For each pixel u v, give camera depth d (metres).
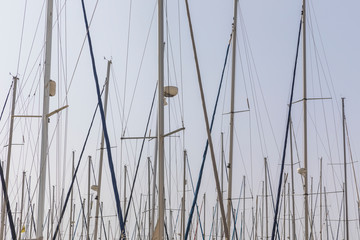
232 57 21.52
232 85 21.30
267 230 38.03
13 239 14.51
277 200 22.38
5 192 15.60
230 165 20.59
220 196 14.56
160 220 13.79
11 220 14.73
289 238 35.28
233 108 21.16
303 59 24.86
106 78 25.67
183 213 29.92
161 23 14.75
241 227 38.66
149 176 26.97
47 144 14.69
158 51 14.62
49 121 15.09
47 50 15.12
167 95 16.36
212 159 14.84
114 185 15.52
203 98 15.42
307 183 23.55
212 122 20.78
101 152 25.95
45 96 14.88
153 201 20.02
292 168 32.91
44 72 15.00
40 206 14.12
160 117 14.25
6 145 23.28
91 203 34.94
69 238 32.56
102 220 36.28
